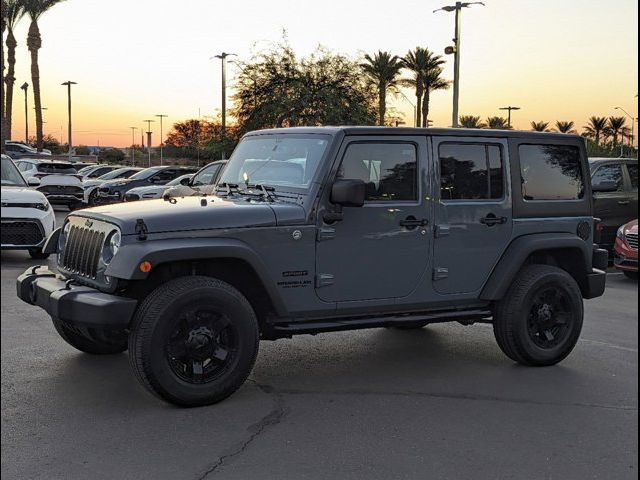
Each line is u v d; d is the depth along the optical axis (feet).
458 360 20.95
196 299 15.89
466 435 15.05
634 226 37.55
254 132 20.61
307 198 17.33
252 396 17.30
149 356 15.51
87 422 15.37
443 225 18.95
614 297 32.48
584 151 21.63
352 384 18.42
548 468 13.50
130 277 15.15
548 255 21.38
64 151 271.69
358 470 13.23
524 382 18.85
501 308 19.97
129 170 88.94
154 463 13.39
